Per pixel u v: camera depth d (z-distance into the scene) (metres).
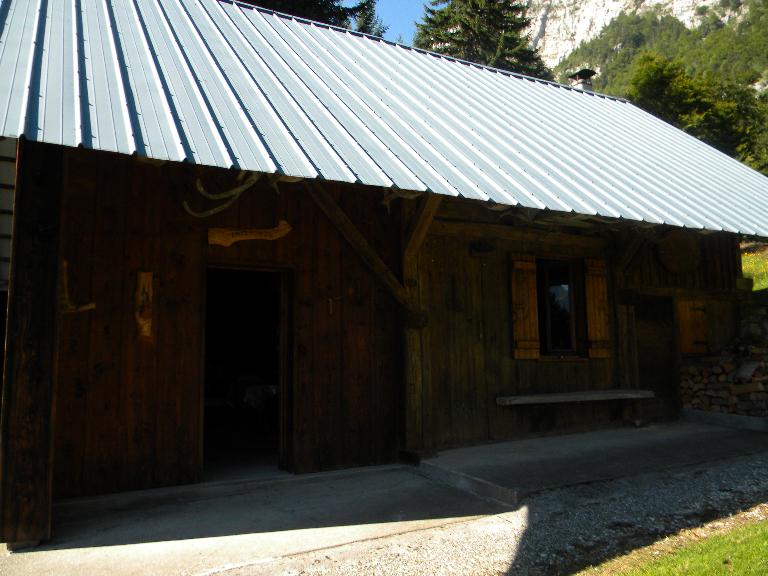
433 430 6.48
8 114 3.52
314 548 3.91
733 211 6.73
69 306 4.74
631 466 5.90
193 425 5.20
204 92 5.01
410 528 4.30
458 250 7.00
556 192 5.45
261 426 8.27
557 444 6.93
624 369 8.14
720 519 4.57
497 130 6.79
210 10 7.70
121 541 3.99
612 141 8.09
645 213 5.66
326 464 5.79
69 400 4.72
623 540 4.13
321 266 5.96
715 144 30.95
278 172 4.00
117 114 4.04
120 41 5.57
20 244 3.77
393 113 6.20
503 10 32.94
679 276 9.12
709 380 8.64
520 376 7.30
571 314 8.15
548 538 4.13
